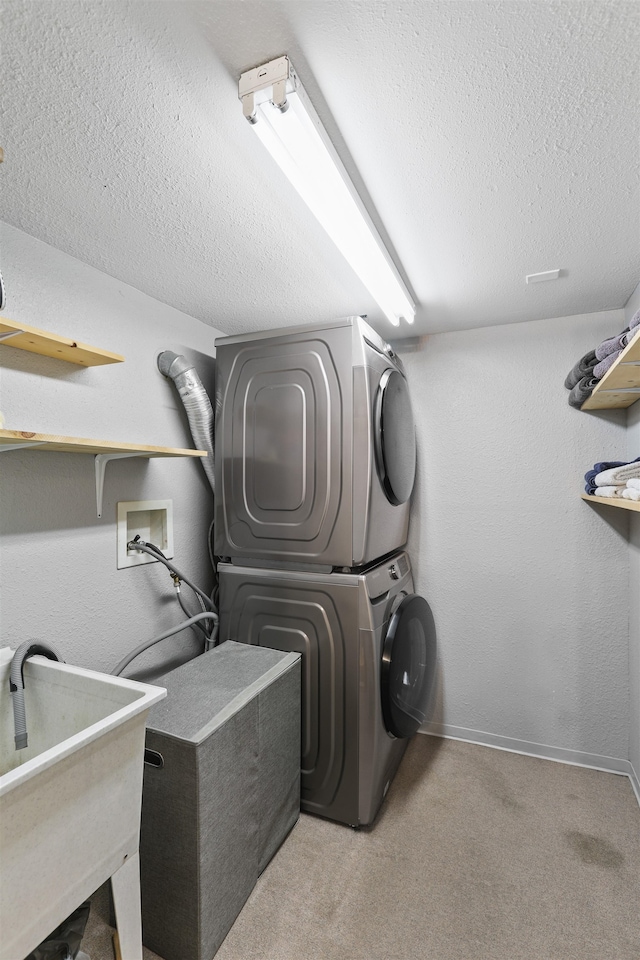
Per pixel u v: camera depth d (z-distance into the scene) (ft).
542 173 3.81
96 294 5.42
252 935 4.31
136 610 5.87
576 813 6.01
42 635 4.71
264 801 5.02
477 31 2.60
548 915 4.52
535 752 7.46
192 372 6.40
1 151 3.19
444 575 8.03
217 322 7.32
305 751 5.92
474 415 7.81
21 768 2.58
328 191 3.67
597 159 3.63
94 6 2.43
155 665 6.15
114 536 5.58
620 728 7.01
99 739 3.09
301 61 2.81
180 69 2.83
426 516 8.13
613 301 6.62
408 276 5.73
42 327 4.79
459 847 5.40
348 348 5.70
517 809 6.09
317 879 4.93
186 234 4.70
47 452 4.80
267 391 6.20
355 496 5.62
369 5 2.44
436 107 3.14
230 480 6.48
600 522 7.11
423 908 4.58
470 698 7.88
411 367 8.23
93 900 4.55
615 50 2.68
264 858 5.03
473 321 7.43
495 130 3.33
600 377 5.36
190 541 6.87
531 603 7.50
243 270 5.51
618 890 4.81
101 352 4.70
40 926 2.79
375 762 5.59
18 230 4.58
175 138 3.38
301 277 5.69
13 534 4.47
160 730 4.11
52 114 3.15
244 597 6.36
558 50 2.70
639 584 6.39
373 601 5.81
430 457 8.10
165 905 4.09
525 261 5.36
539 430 7.43
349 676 5.63
